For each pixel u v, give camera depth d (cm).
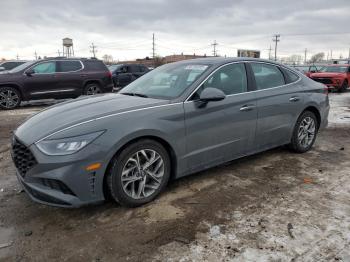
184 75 418
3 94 1070
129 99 391
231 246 281
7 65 1653
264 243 285
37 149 305
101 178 315
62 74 1168
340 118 881
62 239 295
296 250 275
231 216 330
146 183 355
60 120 334
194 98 382
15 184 416
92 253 275
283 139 497
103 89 1270
